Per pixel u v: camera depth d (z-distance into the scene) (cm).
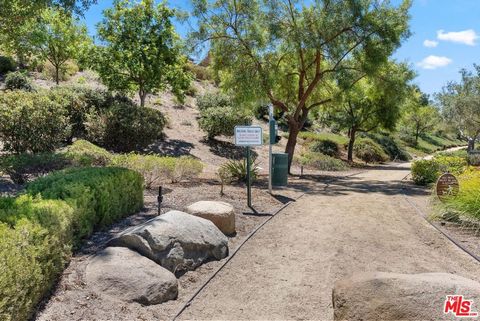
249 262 599
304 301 473
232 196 1012
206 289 502
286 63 2069
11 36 1409
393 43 1772
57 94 1560
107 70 1972
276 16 1806
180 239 542
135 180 762
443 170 1611
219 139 2531
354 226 826
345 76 1850
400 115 3250
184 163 1146
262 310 450
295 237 732
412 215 955
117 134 1622
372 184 1664
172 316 424
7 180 928
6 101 1084
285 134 3316
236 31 1805
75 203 540
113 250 498
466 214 804
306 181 1712
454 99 3569
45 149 1127
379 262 605
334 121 3375
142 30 1970
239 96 1912
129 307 421
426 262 608
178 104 2941
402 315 334
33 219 431
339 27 1730
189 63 3928
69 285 435
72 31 2302
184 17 1783
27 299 355
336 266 586
